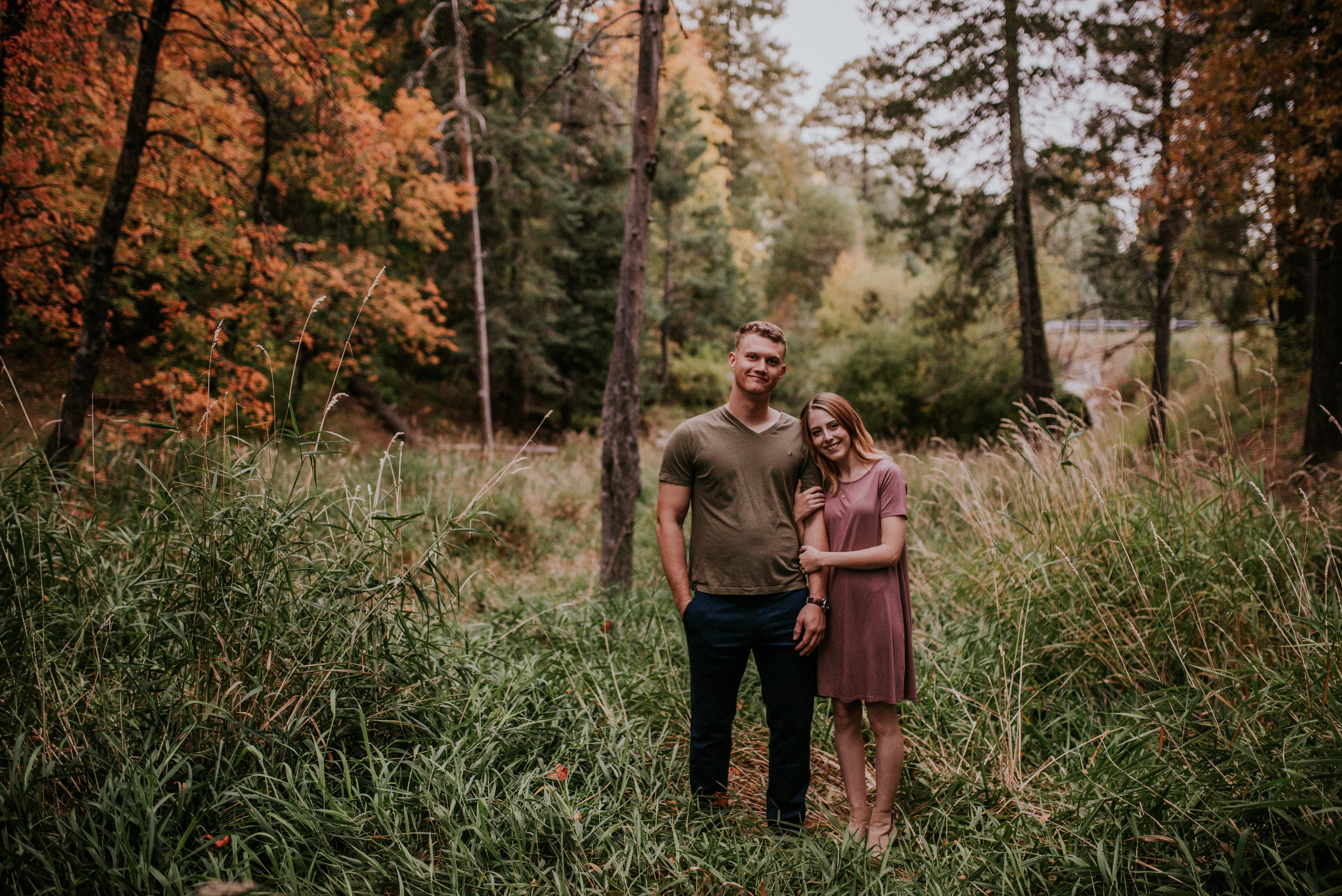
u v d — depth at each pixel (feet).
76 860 6.14
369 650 8.87
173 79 23.36
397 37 39.37
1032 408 36.19
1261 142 25.08
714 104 75.87
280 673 8.15
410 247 46.91
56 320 23.81
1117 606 11.46
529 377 51.90
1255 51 24.11
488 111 43.73
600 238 55.47
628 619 14.07
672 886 7.09
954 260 43.47
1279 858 6.09
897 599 8.50
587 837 7.53
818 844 7.78
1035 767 9.40
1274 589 10.82
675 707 10.62
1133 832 7.09
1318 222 22.25
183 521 8.57
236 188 24.63
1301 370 33.01
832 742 10.47
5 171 20.43
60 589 9.43
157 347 36.42
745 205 91.40
